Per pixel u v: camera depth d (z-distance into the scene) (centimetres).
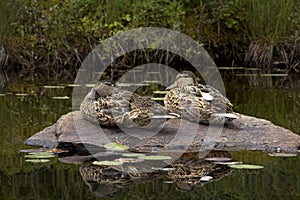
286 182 1246
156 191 1200
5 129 1791
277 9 3331
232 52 3519
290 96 2403
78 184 1245
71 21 3428
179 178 1284
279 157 1449
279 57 3359
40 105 2228
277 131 1622
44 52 3384
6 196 1166
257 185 1224
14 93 2541
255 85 2731
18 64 3350
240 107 2144
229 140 1568
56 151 1533
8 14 3297
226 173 1323
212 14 3472
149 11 3425
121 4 3416
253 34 3400
